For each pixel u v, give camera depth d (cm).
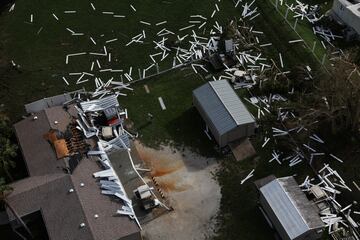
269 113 4847
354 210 4128
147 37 5744
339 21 5584
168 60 5484
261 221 4112
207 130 4772
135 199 4275
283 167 4450
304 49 5362
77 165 4281
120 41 5731
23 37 5872
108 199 4044
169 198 4328
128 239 3856
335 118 4594
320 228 3791
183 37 5694
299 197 3947
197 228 4131
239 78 5153
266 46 5475
